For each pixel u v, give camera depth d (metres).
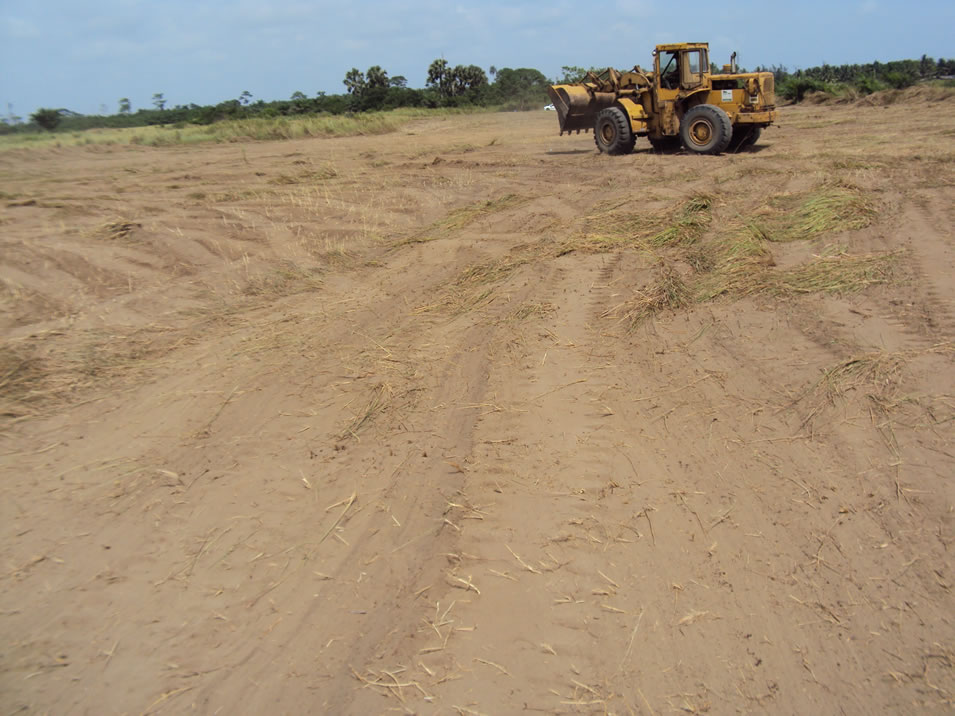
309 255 8.04
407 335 5.73
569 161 14.69
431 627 2.95
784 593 3.00
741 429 4.07
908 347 4.65
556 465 3.87
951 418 3.90
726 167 12.20
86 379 5.24
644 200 9.61
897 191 9.01
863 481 3.57
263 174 14.42
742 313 5.49
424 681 2.71
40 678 2.79
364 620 3.01
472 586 3.13
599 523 3.44
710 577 3.10
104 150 22.98
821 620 2.86
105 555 3.46
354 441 4.29
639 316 5.59
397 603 3.09
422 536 3.46
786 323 5.24
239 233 8.88
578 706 2.58
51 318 6.39
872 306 5.33
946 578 2.99
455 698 2.63
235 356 5.52
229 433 4.46
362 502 3.74
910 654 2.70
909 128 16.53
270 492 3.87
